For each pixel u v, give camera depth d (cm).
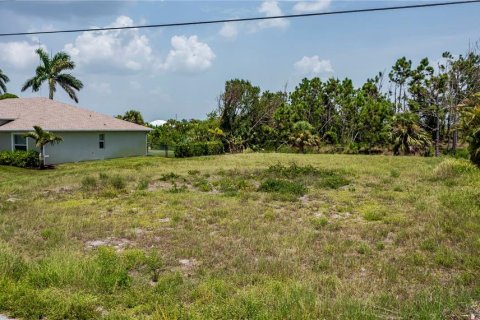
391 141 3275
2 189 1333
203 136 3609
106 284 497
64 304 433
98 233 774
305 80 4475
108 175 1599
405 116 3316
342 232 777
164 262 600
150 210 996
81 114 2880
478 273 540
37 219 885
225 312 409
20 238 745
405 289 491
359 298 449
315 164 2056
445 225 773
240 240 720
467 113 1644
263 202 1091
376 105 3669
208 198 1137
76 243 707
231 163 2191
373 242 711
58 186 1402
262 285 498
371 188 1294
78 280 500
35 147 2375
